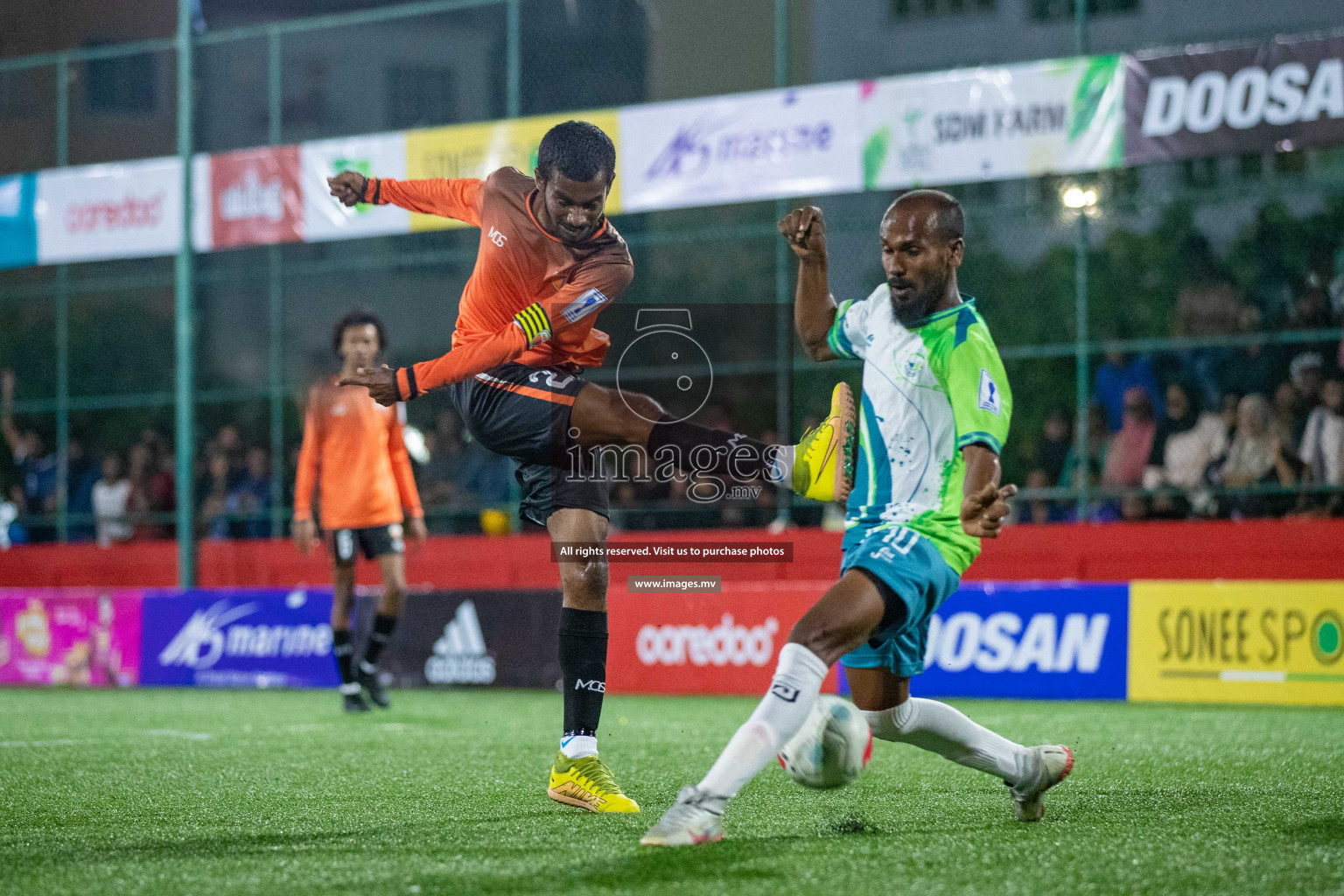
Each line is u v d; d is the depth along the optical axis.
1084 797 9.44
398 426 18.14
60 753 12.97
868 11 39.88
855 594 7.11
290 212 24.67
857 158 21.56
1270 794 9.62
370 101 43.88
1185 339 23.52
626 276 9.20
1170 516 22.47
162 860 7.34
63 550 27.80
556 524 9.16
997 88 20.95
